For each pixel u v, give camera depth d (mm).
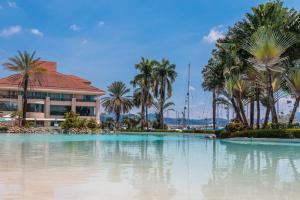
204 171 10000
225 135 35219
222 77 41906
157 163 11984
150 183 7992
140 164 11656
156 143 26188
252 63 33906
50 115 68188
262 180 8461
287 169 10547
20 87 61625
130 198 6480
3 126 50688
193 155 15414
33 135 41844
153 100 73188
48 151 16844
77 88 70875
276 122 32656
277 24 35562
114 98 81688
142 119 69250
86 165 11234
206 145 23781
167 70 68812
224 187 7566
